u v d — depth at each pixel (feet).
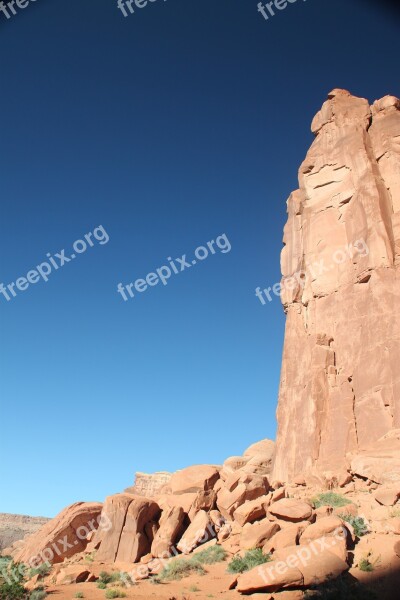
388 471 82.64
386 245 114.42
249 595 56.29
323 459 99.66
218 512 84.43
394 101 143.13
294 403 113.80
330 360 112.78
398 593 52.13
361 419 100.68
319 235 132.46
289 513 70.79
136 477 201.16
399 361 100.01
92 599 61.46
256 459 125.18
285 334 128.88
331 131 146.10
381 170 129.80
